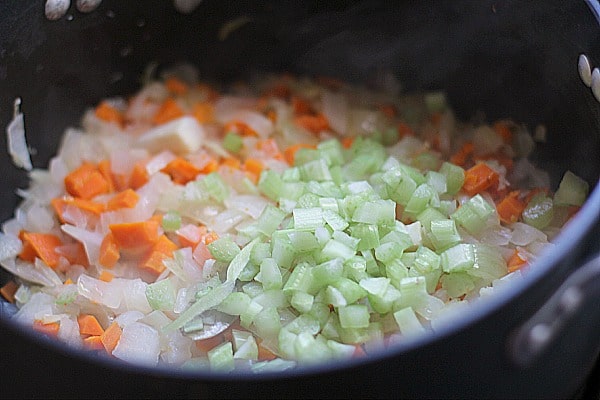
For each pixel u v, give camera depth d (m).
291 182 0.43
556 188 0.43
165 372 0.31
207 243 0.41
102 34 0.45
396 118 0.48
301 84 0.49
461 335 0.32
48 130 0.46
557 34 0.40
